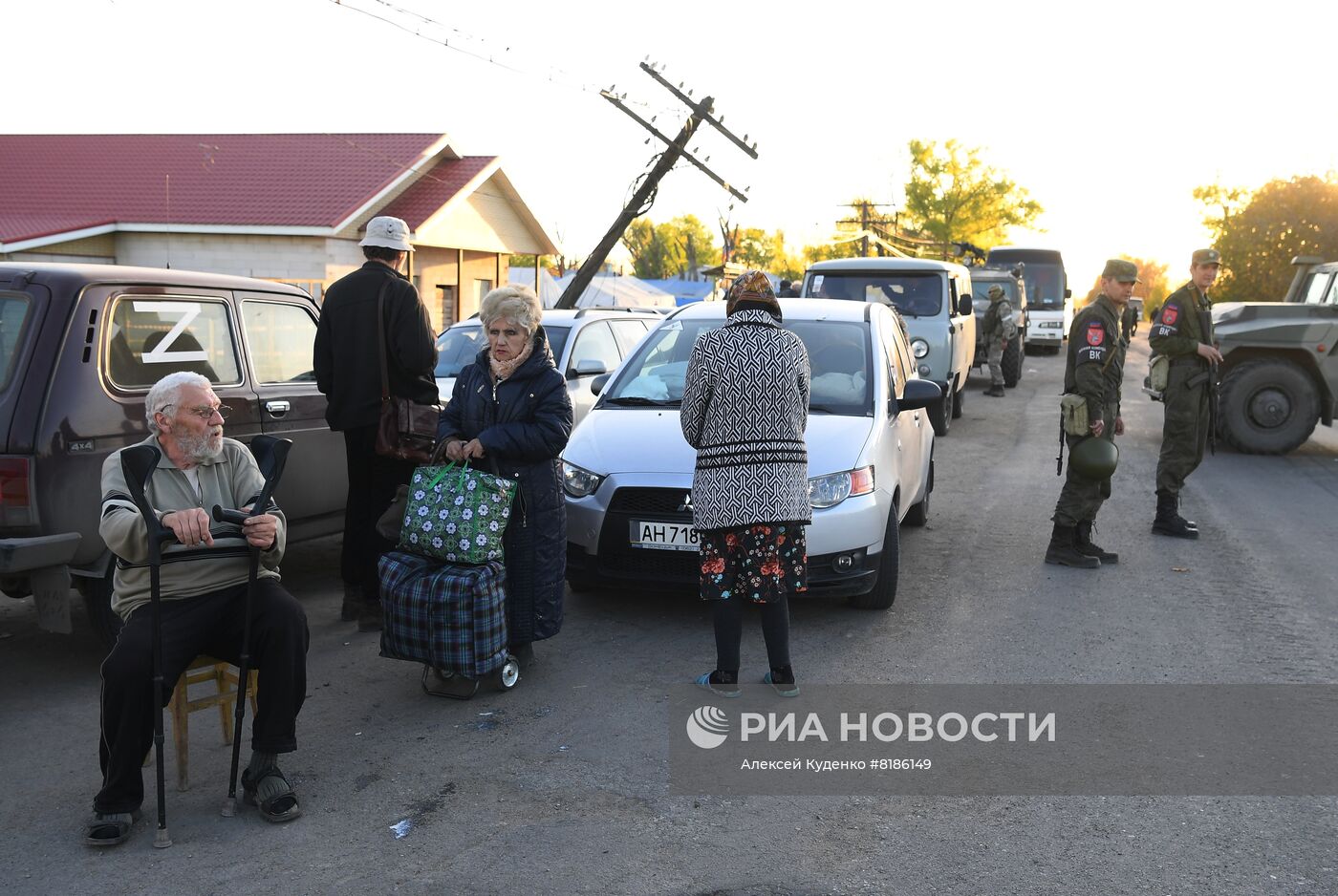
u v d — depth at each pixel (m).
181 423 3.63
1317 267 13.27
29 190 23.42
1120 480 10.18
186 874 3.25
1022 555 7.32
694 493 4.59
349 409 5.34
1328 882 3.20
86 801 3.76
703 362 4.45
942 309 13.77
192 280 5.39
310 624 5.77
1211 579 6.71
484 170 24.17
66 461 4.56
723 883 3.20
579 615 5.95
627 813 3.65
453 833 3.51
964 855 3.37
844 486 5.53
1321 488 9.88
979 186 76.00
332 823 3.58
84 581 4.83
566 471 5.80
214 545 3.66
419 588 4.55
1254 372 11.63
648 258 92.81
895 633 5.62
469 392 4.86
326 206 22.08
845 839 3.47
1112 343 6.79
